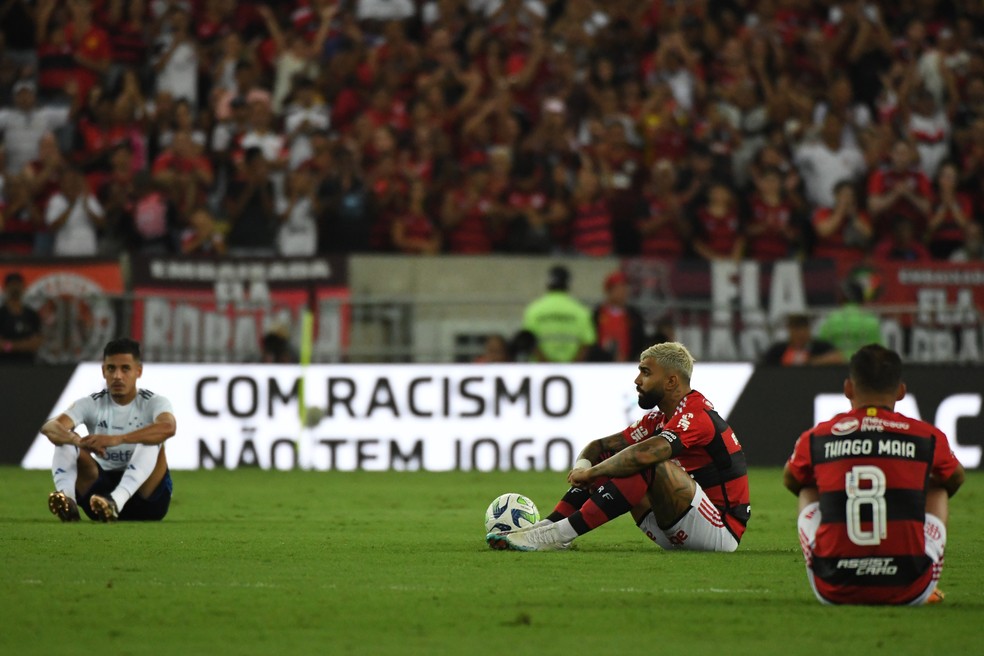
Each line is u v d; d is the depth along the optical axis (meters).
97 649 17.98
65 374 65.81
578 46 89.62
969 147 88.31
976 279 74.44
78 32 87.31
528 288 75.12
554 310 68.25
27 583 24.27
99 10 88.56
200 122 83.62
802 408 65.56
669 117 84.00
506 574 25.94
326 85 86.88
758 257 79.56
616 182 80.31
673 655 17.70
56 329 67.44
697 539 29.38
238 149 81.88
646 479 29.17
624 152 81.69
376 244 77.31
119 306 67.50
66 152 83.12
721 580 25.19
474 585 24.33
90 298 67.44
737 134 85.88
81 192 76.62
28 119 83.56
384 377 66.25
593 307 69.25
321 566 27.25
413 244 76.94
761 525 38.62
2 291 68.88
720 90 88.62
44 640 18.62
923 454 20.64
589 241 78.12
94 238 76.56
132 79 84.56
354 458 66.06
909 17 95.50
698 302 70.44
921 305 74.00
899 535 20.69
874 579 20.94
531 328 68.25
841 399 65.44
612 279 68.94
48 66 87.06
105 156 80.62
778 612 21.22
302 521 39.16
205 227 76.00
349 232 76.94
